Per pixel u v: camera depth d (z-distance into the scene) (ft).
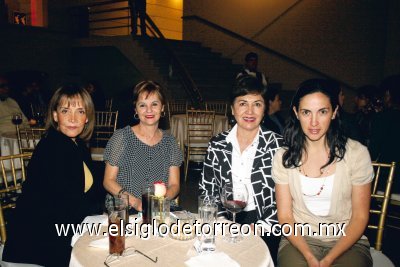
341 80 25.12
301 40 26.76
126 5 37.65
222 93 26.09
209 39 31.81
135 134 7.79
